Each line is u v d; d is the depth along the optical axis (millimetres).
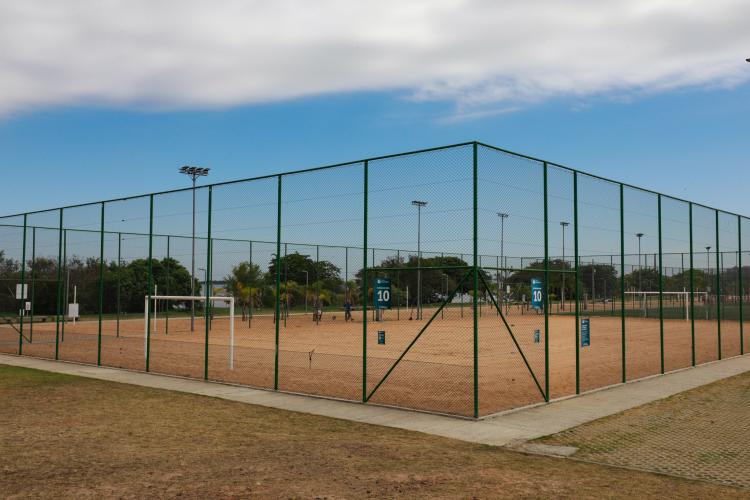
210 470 6852
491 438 8461
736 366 16359
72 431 8797
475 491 6168
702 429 9109
